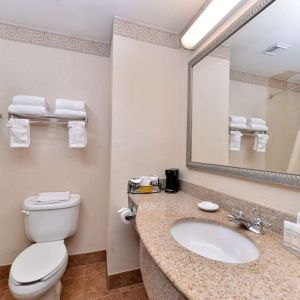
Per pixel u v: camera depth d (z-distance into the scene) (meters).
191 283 0.51
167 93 1.71
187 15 1.52
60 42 1.81
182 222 0.99
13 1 1.40
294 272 0.56
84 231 1.88
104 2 1.40
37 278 1.13
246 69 1.04
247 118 1.02
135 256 1.59
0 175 1.66
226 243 0.92
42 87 1.76
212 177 1.26
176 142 1.74
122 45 1.57
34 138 1.73
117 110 1.55
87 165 1.88
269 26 0.91
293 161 0.78
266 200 0.89
